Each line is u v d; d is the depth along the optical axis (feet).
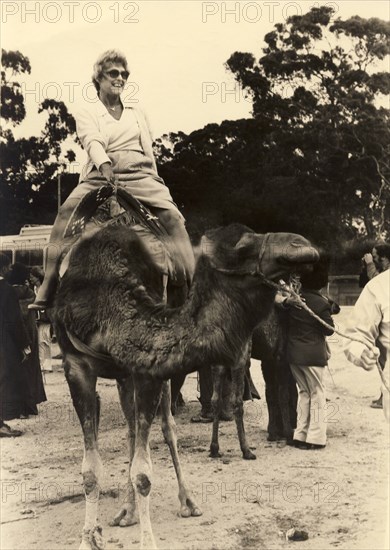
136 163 24.07
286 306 26.27
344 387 30.68
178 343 18.71
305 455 26.09
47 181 33.53
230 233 18.43
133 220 21.93
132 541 21.09
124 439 27.89
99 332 20.08
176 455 22.76
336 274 32.14
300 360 26.55
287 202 31.83
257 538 21.39
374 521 22.15
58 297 20.90
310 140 32.53
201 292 18.63
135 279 20.12
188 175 31.37
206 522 22.13
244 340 18.56
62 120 33.06
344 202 32.89
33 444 27.68
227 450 26.76
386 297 19.24
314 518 22.33
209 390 29.60
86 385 20.66
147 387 19.40
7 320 30.04
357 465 24.68
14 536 21.77
